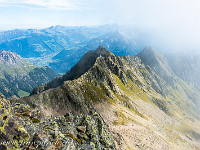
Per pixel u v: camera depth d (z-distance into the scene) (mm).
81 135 50531
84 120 59812
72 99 140000
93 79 188250
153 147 84750
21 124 35406
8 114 34875
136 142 83562
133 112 169625
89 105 141875
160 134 129750
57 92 140750
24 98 122938
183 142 151875
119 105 164625
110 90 185500
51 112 122438
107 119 118938
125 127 107438
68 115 61031
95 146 49781
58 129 43312
